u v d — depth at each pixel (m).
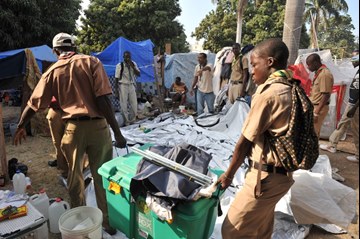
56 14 12.72
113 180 2.26
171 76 10.52
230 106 5.78
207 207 2.01
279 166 1.57
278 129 1.49
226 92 6.66
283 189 1.64
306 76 5.30
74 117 2.33
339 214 2.61
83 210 2.46
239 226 1.77
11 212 2.30
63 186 3.59
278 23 23.72
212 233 2.52
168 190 1.90
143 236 2.29
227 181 1.70
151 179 1.95
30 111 2.41
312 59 4.03
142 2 20.11
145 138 4.83
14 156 4.68
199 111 7.06
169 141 4.65
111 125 2.39
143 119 7.33
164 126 5.54
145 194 2.08
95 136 2.44
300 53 7.46
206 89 6.75
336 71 5.84
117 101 8.20
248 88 5.65
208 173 2.18
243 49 5.72
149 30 20.70
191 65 10.31
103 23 20.16
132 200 2.24
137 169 2.17
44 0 11.78
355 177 4.05
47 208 2.81
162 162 2.10
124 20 20.25
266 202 1.66
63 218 2.32
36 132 5.89
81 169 2.52
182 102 9.48
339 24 25.28
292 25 5.57
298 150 1.49
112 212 2.45
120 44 8.09
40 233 2.36
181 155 2.20
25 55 5.38
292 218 2.76
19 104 9.57
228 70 6.80
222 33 25.92
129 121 6.88
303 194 2.63
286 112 1.46
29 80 5.41
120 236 2.51
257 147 1.61
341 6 22.69
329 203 2.62
